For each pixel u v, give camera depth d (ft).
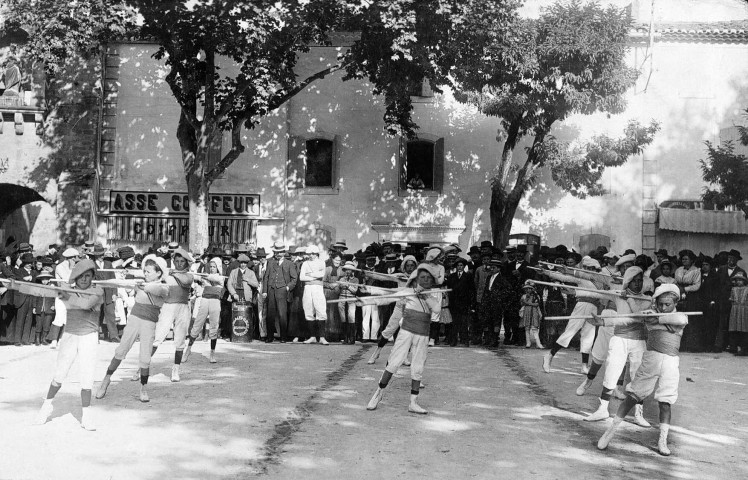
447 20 68.44
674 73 87.76
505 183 80.18
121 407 34.99
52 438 29.37
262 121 89.30
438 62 74.59
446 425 32.83
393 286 61.05
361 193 89.04
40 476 24.64
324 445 29.22
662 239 86.79
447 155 88.84
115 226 88.43
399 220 88.63
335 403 36.63
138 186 88.89
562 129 87.76
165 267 39.63
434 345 60.95
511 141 79.77
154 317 36.94
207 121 72.79
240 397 37.50
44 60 71.72
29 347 57.57
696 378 46.73
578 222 87.51
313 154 90.07
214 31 68.69
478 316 60.95
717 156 73.15
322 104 89.81
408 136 81.97
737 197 72.59
